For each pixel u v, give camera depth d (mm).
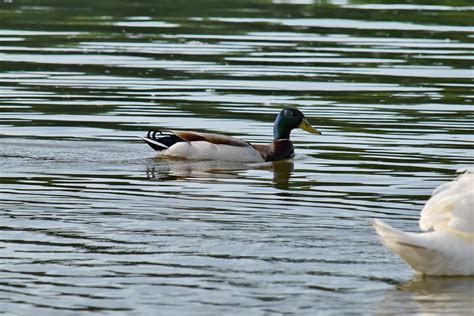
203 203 14789
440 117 21203
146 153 18781
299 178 16875
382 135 19750
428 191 15625
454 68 26359
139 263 11734
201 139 18656
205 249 12281
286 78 25000
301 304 10586
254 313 10320
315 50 28656
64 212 14008
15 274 11305
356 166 17531
